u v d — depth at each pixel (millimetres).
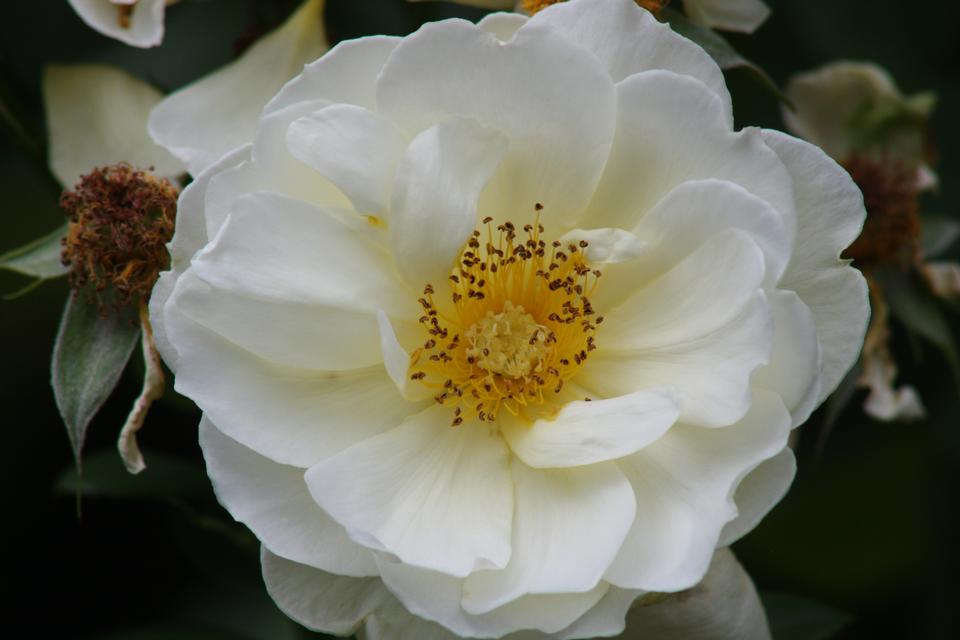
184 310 329
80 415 350
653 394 333
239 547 378
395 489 336
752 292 328
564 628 328
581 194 340
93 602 382
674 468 334
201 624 380
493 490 341
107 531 382
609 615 329
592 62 332
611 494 334
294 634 372
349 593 334
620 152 338
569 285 344
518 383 350
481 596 330
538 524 338
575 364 348
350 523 331
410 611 327
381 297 338
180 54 382
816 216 335
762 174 332
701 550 326
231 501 331
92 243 355
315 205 334
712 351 334
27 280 379
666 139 335
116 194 358
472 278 346
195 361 331
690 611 337
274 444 332
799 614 373
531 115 335
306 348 334
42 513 379
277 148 332
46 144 373
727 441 332
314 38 365
